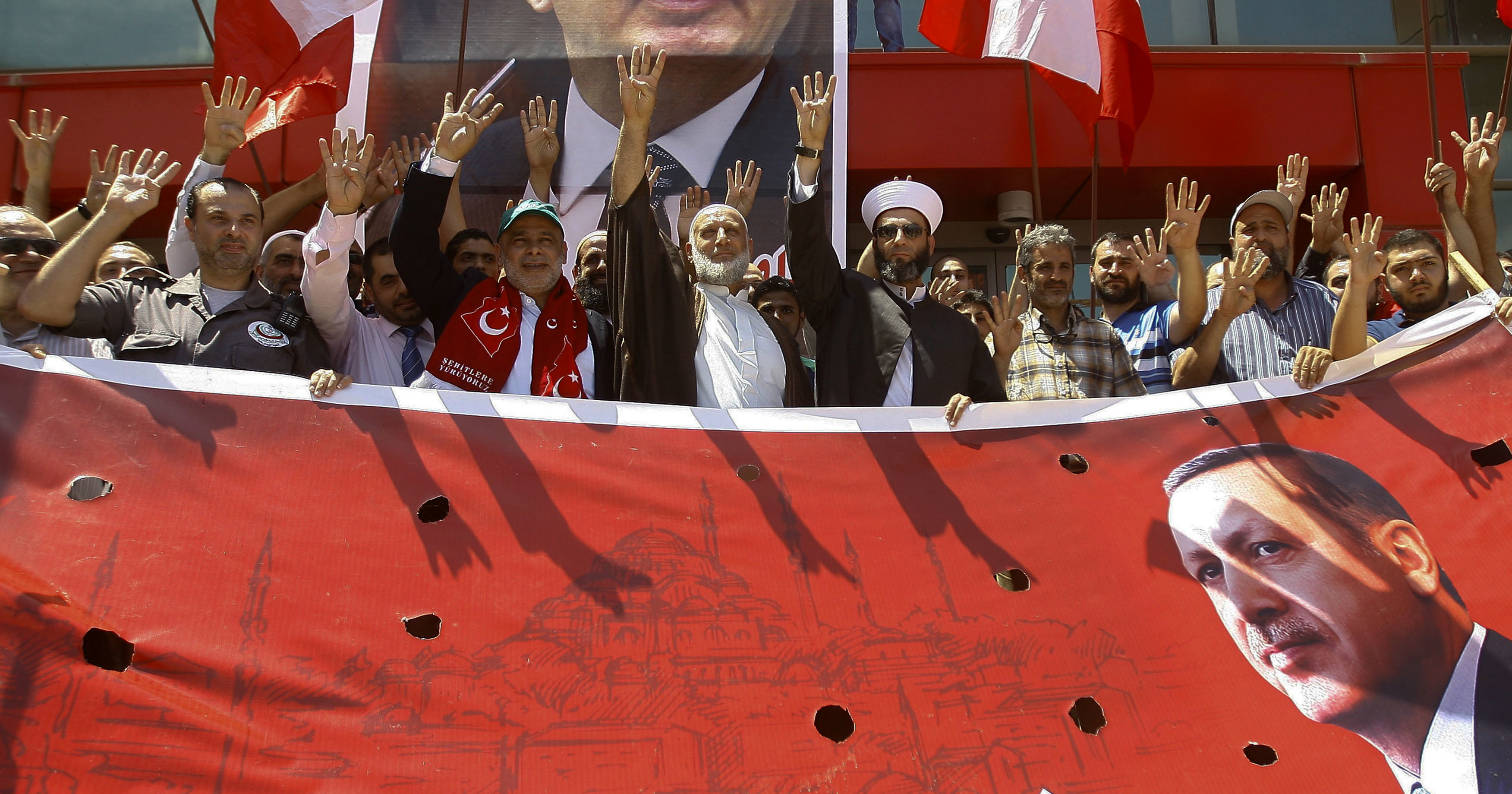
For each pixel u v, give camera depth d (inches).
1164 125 318.0
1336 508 146.2
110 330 158.2
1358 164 319.9
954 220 344.5
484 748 116.6
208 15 339.9
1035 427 154.0
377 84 258.1
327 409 139.9
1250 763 124.6
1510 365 157.4
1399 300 201.5
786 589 134.4
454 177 158.9
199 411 135.9
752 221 256.5
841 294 174.2
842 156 259.0
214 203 163.0
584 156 258.5
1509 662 132.7
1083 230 351.6
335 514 131.4
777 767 119.8
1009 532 143.0
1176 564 141.5
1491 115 212.8
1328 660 133.3
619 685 123.3
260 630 120.3
